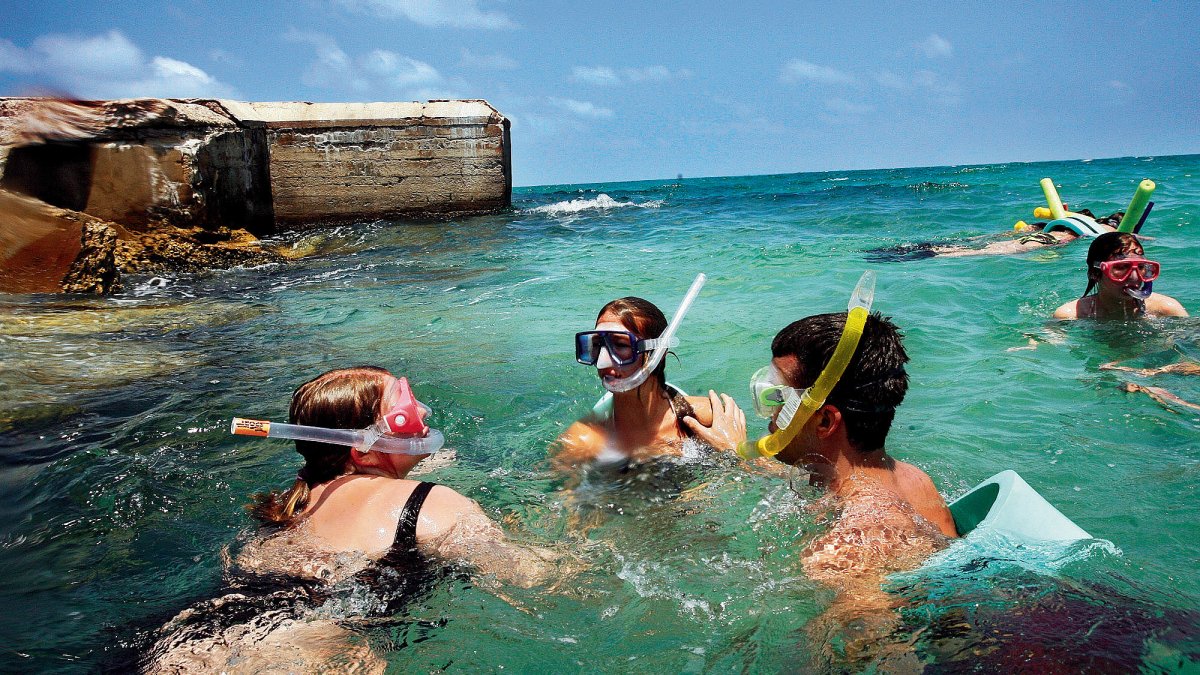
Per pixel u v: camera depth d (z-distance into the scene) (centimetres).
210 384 459
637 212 1783
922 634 171
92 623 209
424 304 728
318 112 1492
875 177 5231
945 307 606
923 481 239
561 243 1198
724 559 227
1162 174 2400
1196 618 174
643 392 335
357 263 1052
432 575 215
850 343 212
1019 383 414
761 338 529
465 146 1541
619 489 296
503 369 480
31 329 627
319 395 243
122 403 423
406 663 186
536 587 218
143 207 1052
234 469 329
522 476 316
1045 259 780
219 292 843
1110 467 303
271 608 205
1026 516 221
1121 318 532
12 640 200
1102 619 171
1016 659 157
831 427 231
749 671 176
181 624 202
